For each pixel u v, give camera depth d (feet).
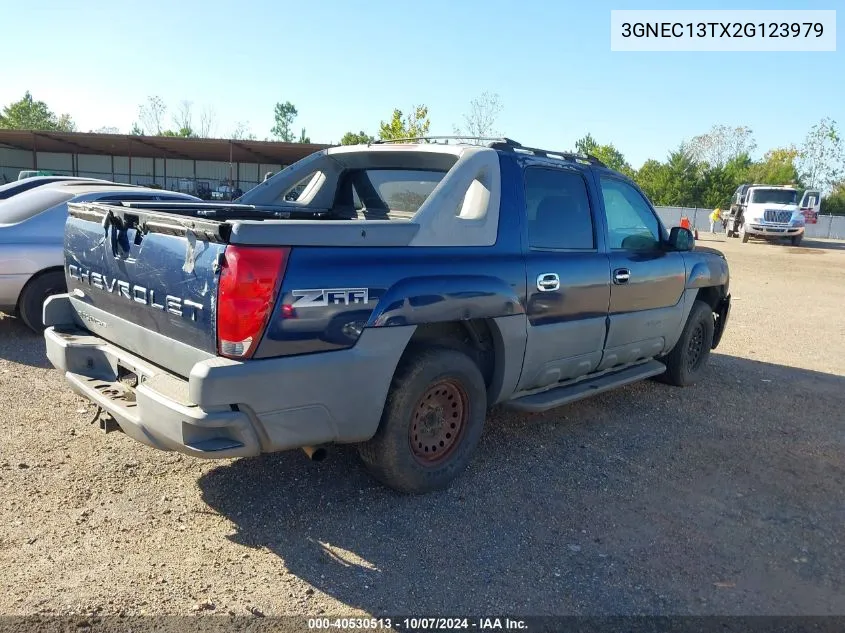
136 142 118.52
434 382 12.76
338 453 14.96
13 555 10.62
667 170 188.75
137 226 11.82
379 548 11.39
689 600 10.43
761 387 22.45
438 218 12.80
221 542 11.35
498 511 12.85
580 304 15.66
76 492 12.73
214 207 15.89
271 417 10.56
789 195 100.01
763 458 16.22
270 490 13.17
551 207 15.40
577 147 192.54
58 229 23.63
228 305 10.07
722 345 29.09
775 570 11.38
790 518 13.25
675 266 19.16
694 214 161.68
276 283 10.34
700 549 11.92
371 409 11.79
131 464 14.01
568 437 16.87
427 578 10.62
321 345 10.95
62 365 13.17
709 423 18.51
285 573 10.59
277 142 112.68
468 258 13.19
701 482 14.69
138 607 9.57
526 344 14.40
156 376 11.32
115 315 12.77
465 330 14.17
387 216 16.51
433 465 13.25
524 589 10.47
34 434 15.25
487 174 13.93
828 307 41.96
